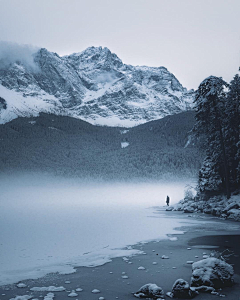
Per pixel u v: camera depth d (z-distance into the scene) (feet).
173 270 35.63
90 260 41.19
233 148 127.75
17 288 29.66
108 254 44.80
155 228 73.10
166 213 117.70
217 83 122.01
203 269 30.83
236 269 35.01
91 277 33.22
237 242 53.42
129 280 31.99
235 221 88.17
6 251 47.01
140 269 36.19
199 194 135.95
